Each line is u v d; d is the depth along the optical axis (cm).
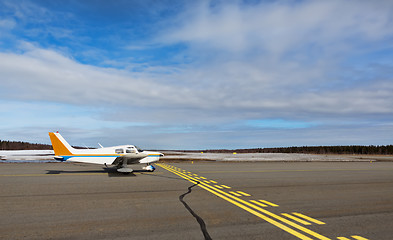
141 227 488
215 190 920
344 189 970
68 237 430
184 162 2533
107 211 608
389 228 497
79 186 979
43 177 1247
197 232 462
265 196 816
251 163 2462
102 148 1501
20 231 460
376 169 1889
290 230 478
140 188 946
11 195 795
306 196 821
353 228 495
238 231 470
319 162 2719
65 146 1452
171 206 666
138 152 1526
